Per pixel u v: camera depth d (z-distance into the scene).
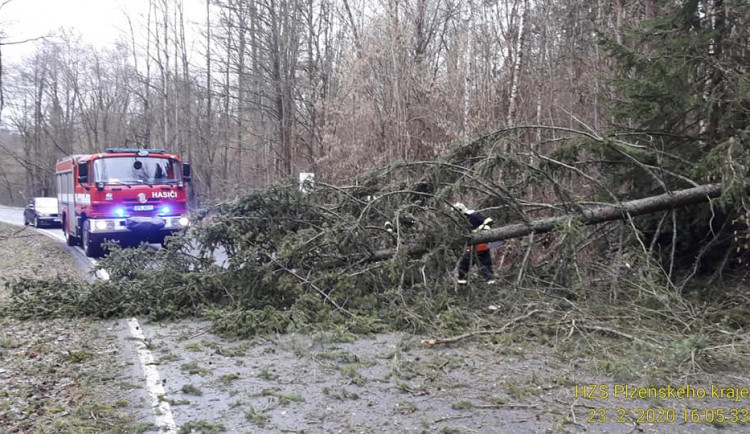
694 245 8.47
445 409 4.28
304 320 6.49
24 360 5.40
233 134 27.64
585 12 16.28
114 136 41.19
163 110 31.67
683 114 8.48
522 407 4.30
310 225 7.94
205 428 3.96
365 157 15.49
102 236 12.91
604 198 8.77
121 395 4.57
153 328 6.63
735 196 6.83
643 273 7.22
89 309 7.07
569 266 7.58
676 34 8.33
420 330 6.35
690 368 5.04
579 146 8.59
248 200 7.70
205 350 5.78
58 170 17.58
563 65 15.70
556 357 5.47
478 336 6.03
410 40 15.73
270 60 22.06
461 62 14.90
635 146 8.12
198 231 7.63
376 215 8.44
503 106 14.49
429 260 7.47
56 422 4.03
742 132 7.35
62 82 44.19
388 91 15.29
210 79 27.61
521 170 8.12
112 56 39.47
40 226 24.39
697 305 6.79
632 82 8.30
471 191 8.84
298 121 20.75
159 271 7.47
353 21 17.19
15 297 7.59
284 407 4.33
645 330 5.98
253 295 7.02
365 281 7.45
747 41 8.24
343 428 3.98
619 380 4.86
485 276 7.88
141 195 13.02
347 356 5.46
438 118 14.19
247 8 21.92
